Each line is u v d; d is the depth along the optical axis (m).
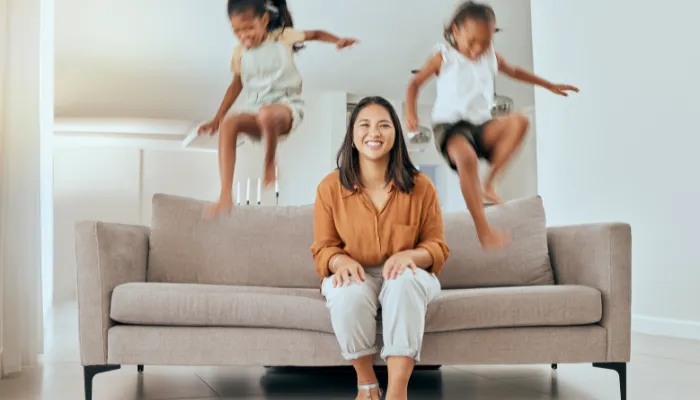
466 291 1.74
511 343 1.67
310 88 6.16
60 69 5.45
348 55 5.66
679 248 3.01
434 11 5.20
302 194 6.29
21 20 2.29
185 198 2.10
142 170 6.16
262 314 1.66
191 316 1.65
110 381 1.99
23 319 2.22
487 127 5.62
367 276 1.56
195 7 4.97
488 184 5.70
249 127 5.54
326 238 1.67
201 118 6.05
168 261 1.99
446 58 5.38
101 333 1.67
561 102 3.68
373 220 1.64
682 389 1.88
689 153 2.97
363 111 1.65
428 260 1.60
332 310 1.50
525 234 2.06
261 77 5.32
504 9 5.25
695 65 2.95
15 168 2.23
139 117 5.97
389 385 1.43
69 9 4.86
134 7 4.91
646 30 3.18
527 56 5.78
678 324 2.99
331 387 1.91
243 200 6.09
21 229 2.22
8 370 2.09
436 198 1.70
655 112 3.13
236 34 5.15
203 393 1.82
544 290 1.71
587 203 3.50
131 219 6.11
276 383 1.97
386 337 1.45
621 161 3.30
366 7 5.11
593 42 3.48
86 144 6.07
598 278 1.76
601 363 1.74
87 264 1.68
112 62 5.44
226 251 2.05
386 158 1.67
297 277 2.05
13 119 2.25
